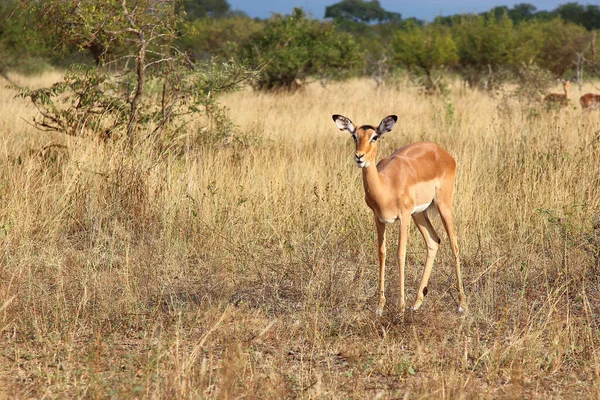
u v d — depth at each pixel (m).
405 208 10.55
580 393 8.05
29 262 11.68
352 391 8.07
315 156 17.70
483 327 10.09
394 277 12.05
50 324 9.83
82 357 8.79
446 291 11.48
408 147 11.41
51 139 18.91
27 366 8.60
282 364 8.78
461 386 7.92
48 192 14.62
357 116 27.23
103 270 12.22
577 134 19.59
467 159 16.50
